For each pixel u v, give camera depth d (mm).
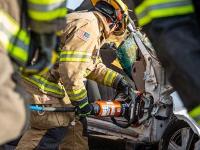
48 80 5035
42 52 2783
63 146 5910
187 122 6000
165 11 2357
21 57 2717
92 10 5266
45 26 2725
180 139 6246
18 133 2561
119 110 5438
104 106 5223
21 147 5168
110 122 6566
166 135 6289
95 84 6977
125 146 7172
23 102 2590
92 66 5242
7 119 2477
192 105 2289
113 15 5223
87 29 4863
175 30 2326
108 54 6922
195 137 6094
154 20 2383
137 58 6488
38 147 5152
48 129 5156
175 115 6090
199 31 2361
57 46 3420
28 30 2748
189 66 2262
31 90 5012
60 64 4793
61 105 5125
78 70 4777
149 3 2398
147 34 2523
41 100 5027
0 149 3084
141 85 6344
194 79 2248
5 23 2635
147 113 6035
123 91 5664
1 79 2473
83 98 4902
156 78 6184
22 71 2846
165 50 2342
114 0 5191
